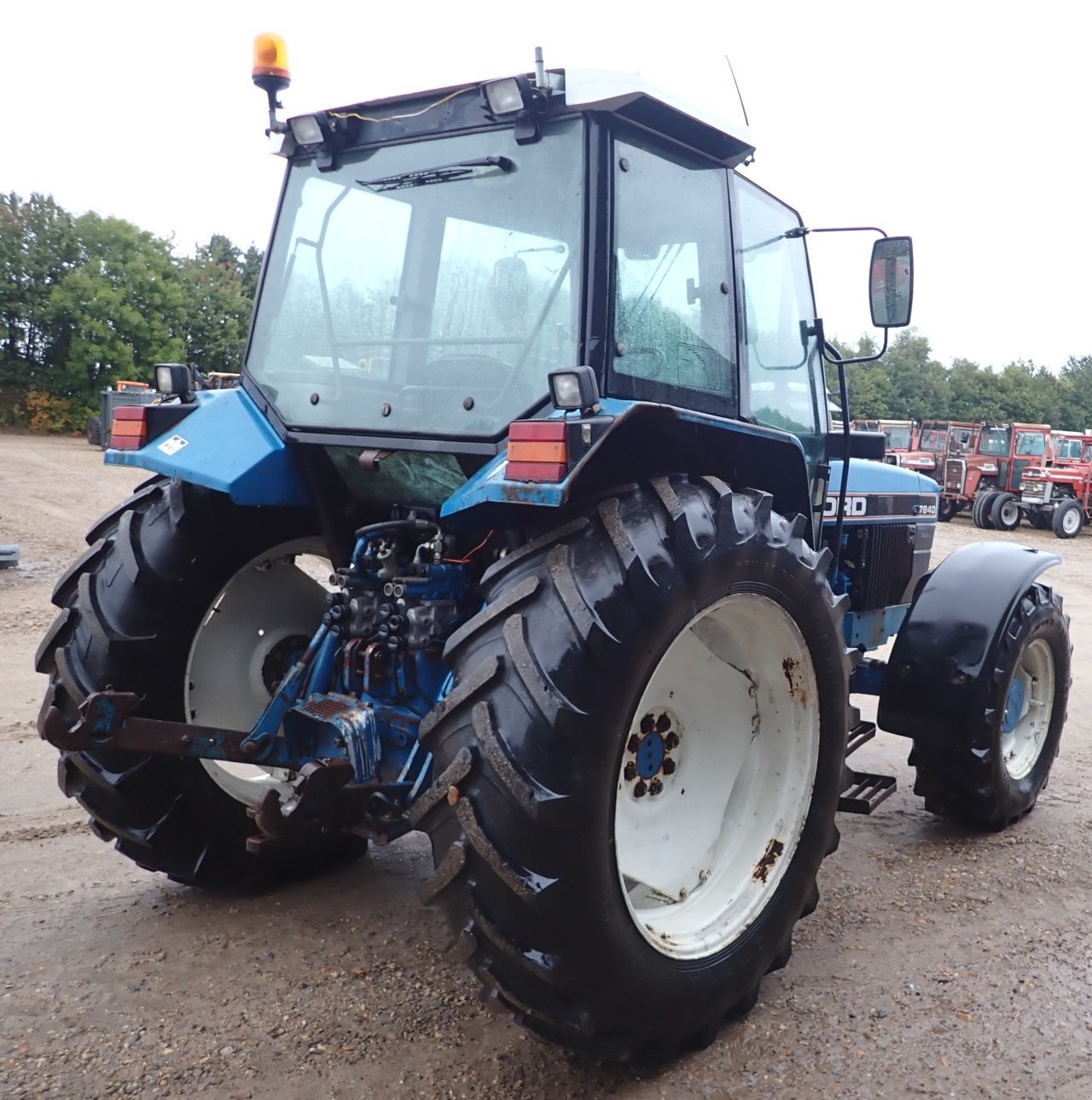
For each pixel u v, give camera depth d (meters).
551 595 2.31
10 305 39.00
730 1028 2.80
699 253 3.01
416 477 2.95
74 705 3.02
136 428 3.13
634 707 2.33
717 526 2.54
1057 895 3.68
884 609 5.04
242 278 55.22
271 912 3.39
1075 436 22.84
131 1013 2.76
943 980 3.06
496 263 2.79
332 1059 2.59
